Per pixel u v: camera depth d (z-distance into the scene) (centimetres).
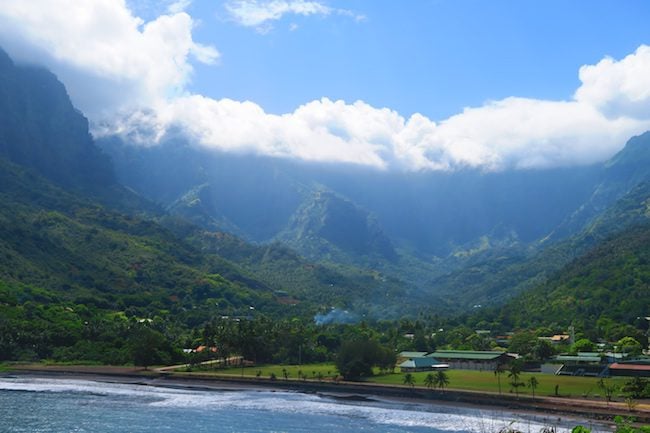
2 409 15725
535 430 13438
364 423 14612
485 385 18850
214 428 13888
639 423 13938
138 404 17100
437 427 14150
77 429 13550
